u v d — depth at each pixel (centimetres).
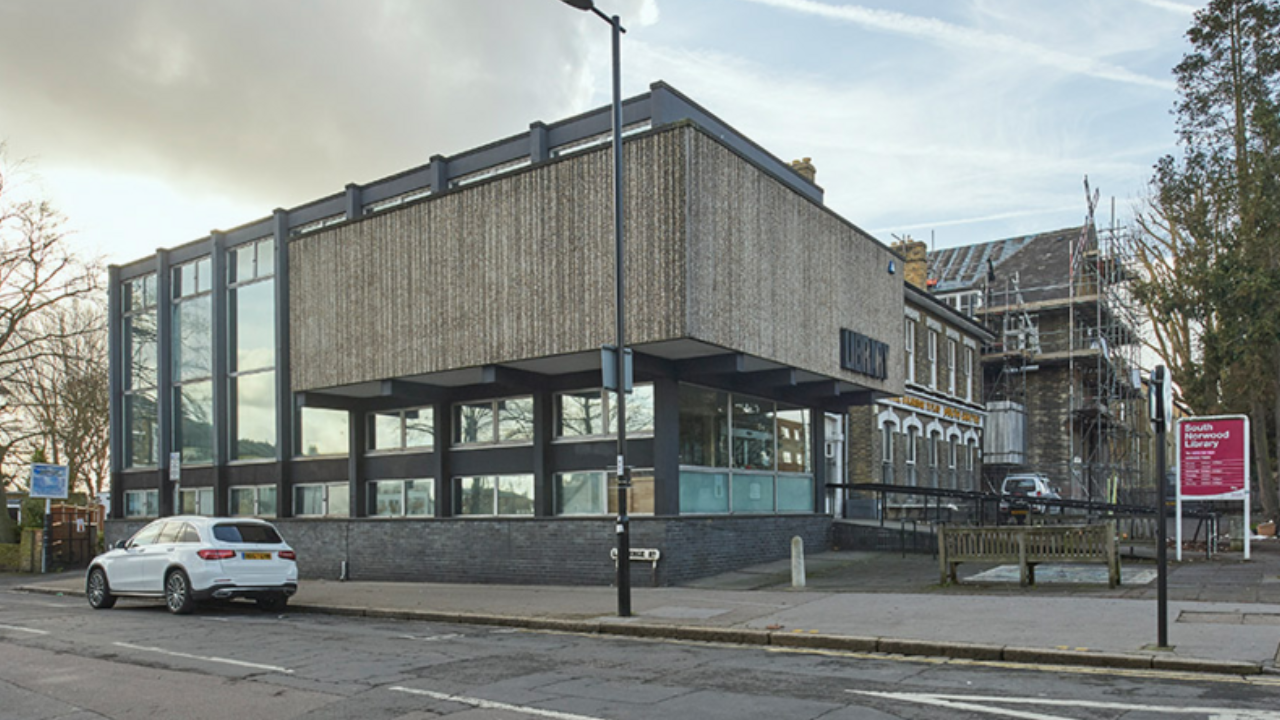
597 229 1736
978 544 1543
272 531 1728
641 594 1642
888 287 2394
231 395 2748
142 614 1677
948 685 865
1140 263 3866
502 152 2112
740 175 1797
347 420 2452
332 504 2481
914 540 2244
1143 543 2180
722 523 1928
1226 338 3023
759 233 1847
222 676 996
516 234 1852
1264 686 822
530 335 1812
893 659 1030
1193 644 973
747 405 2136
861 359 2195
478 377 2056
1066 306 4325
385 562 2205
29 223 3262
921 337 3341
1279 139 3078
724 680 916
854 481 2869
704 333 1650
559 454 2017
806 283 2008
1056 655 964
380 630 1394
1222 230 3192
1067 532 1470
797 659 1045
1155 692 808
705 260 1672
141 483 3052
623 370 1405
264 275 2667
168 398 2938
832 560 2122
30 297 3262
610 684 904
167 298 2966
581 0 1373
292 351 2266
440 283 1970
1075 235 4972
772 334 1864
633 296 1672
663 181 1656
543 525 1928
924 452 3303
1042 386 4362
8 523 3428
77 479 4666
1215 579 1490
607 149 1734
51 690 941
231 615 1650
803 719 736
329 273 2200
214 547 1631
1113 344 4078
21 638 1348
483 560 2019
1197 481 1812
